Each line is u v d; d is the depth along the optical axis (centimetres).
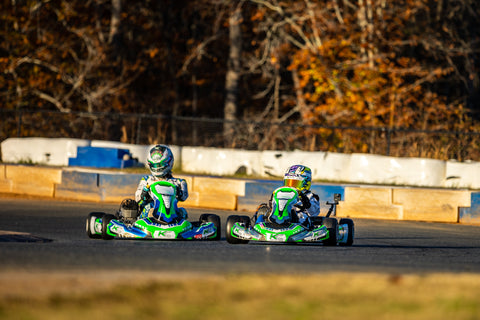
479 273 3384
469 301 2389
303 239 4288
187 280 2659
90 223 4525
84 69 13175
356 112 11344
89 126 12225
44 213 6309
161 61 16525
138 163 9994
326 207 7231
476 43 14200
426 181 8675
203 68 17088
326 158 9006
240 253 3797
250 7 14488
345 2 12194
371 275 2962
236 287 2534
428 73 11919
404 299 2402
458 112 11888
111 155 9688
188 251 3788
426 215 7212
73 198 7800
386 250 4469
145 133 12888
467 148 9775
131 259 3312
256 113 16425
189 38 17300
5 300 2225
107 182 7650
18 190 8169
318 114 11681
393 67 11831
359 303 2319
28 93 13000
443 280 2822
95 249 3694
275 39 13062
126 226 4288
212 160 9719
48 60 12988
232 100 14288
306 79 11888
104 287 2475
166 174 4569
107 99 13075
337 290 2530
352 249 4384
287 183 4603
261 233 4322
